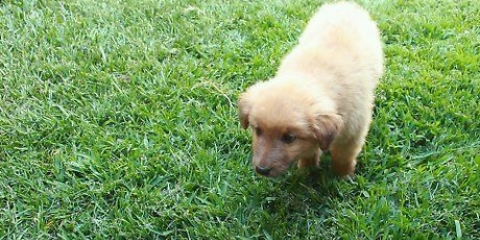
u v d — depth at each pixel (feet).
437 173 2.95
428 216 2.73
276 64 3.79
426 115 3.34
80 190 2.92
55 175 3.02
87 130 3.26
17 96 3.48
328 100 2.58
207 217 2.80
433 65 3.77
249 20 4.30
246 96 2.66
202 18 4.29
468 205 2.77
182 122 3.35
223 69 3.75
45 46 3.91
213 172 3.01
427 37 4.10
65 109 3.43
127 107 3.43
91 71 3.73
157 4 4.41
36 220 2.78
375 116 3.36
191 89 3.56
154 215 2.83
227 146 3.20
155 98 3.50
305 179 3.00
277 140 2.52
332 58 2.84
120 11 4.32
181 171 3.02
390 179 2.99
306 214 2.80
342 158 2.92
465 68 3.72
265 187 2.93
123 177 3.00
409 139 3.18
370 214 2.75
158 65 3.77
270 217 2.77
